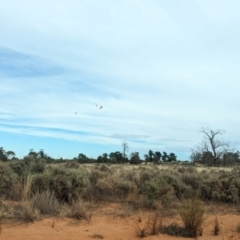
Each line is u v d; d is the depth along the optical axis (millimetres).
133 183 13805
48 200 10195
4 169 12641
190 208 8492
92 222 9117
